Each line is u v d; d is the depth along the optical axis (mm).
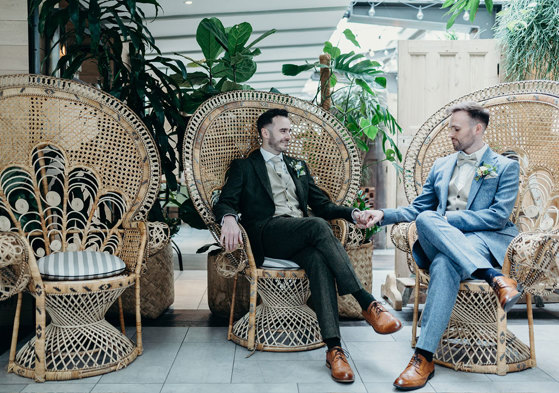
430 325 2096
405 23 5434
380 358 2365
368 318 2230
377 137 6266
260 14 4449
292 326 2559
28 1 2830
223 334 2713
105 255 2330
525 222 2604
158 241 2428
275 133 2613
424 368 2051
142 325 2877
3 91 2281
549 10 3484
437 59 3916
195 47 5273
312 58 6141
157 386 2025
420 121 3934
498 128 2645
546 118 2555
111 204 3109
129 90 2984
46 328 2312
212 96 2889
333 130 2867
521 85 2625
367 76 3521
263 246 2508
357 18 5430
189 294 3668
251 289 2418
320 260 2289
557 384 2055
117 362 2205
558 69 3510
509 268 2123
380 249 6309
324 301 2229
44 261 2209
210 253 3049
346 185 2846
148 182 2492
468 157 2455
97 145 2459
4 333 2693
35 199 2514
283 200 2646
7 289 2145
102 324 2322
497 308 2172
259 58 6012
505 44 3740
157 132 2842
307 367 2240
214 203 2598
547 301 3357
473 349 2250
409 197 2734
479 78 3904
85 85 2424
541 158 2572
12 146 2328
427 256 2344
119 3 2898
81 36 2709
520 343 2328
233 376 2129
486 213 2293
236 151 2756
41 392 1969
